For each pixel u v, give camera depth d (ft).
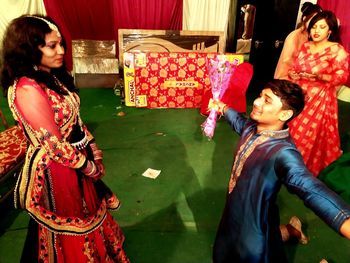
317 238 8.36
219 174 11.07
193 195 9.94
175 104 16.76
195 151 12.55
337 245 8.14
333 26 9.18
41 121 4.36
